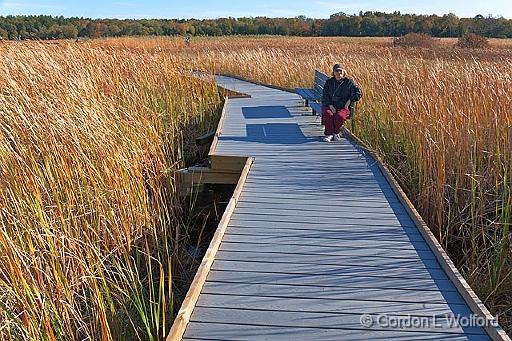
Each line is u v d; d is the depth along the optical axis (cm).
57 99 578
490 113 584
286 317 311
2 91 642
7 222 360
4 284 311
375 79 973
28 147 445
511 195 497
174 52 2078
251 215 480
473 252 468
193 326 301
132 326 357
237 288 345
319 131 866
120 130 602
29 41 1091
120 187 478
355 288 347
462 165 542
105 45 1256
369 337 292
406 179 630
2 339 298
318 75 1039
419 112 627
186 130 923
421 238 431
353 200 525
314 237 431
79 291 380
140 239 471
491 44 3984
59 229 389
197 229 633
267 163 659
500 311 419
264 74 1659
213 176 674
